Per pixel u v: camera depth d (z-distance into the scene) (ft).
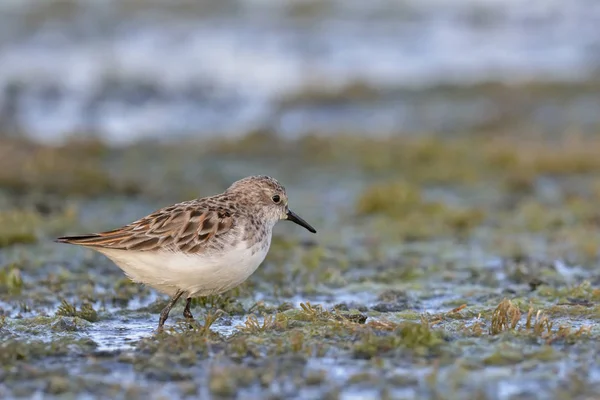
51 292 40.01
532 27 126.93
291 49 115.44
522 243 51.16
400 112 92.17
